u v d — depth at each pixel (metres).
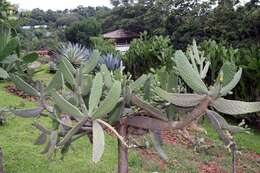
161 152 1.73
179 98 1.43
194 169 4.60
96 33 30.86
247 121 7.18
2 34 2.08
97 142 1.41
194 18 22.12
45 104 1.84
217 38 19.62
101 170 4.45
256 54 6.93
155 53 9.59
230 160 4.98
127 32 34.16
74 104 1.64
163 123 1.64
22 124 6.28
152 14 28.70
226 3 20.72
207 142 5.55
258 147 5.71
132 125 1.72
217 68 7.19
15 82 1.88
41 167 4.44
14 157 4.70
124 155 1.80
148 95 1.72
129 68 10.44
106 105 1.43
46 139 1.92
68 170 4.41
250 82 6.73
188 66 1.40
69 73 1.64
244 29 18.33
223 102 1.42
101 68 1.71
